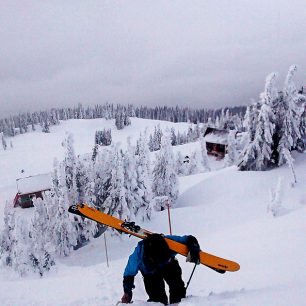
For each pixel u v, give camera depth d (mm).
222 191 30250
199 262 3672
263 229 12852
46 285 13781
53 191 27969
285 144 27922
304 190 25109
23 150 130750
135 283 8211
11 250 26062
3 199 67750
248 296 3736
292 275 4758
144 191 28969
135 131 181250
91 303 6977
